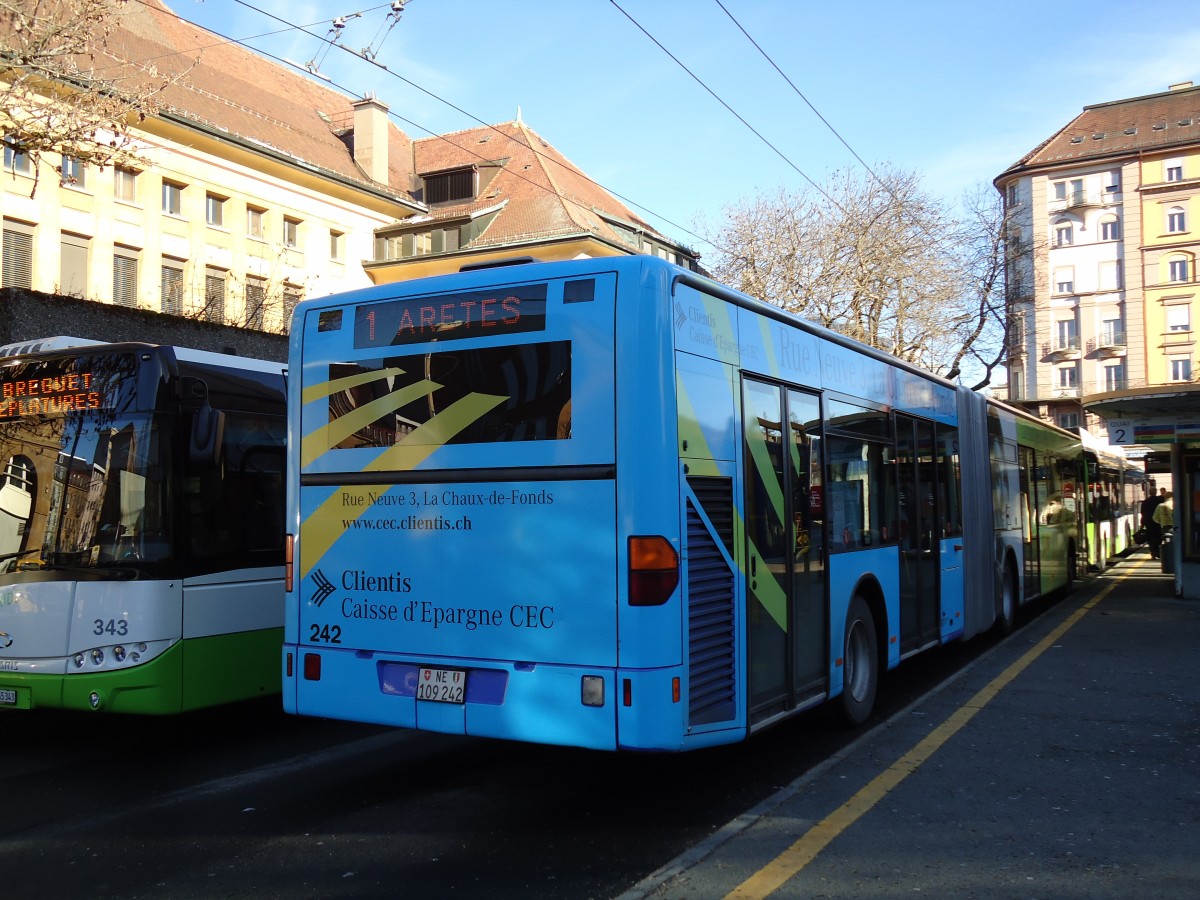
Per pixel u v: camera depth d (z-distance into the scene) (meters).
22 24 11.54
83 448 7.21
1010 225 34.38
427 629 5.52
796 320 6.66
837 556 7.06
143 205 32.56
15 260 29.36
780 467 6.22
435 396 5.59
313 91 44.75
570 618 5.11
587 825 5.42
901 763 6.57
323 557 5.89
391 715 5.59
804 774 6.35
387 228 43.62
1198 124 62.03
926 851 4.91
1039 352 65.00
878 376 8.26
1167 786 6.05
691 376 5.26
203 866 4.85
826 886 4.46
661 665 4.93
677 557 5.01
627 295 5.10
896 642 8.30
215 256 34.88
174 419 7.13
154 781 6.46
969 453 11.12
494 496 5.36
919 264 31.42
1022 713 8.10
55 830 5.43
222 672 7.32
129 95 13.07
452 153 48.47
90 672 6.85
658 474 4.99
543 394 5.27
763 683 5.81
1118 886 4.47
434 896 4.43
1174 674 9.79
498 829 5.36
